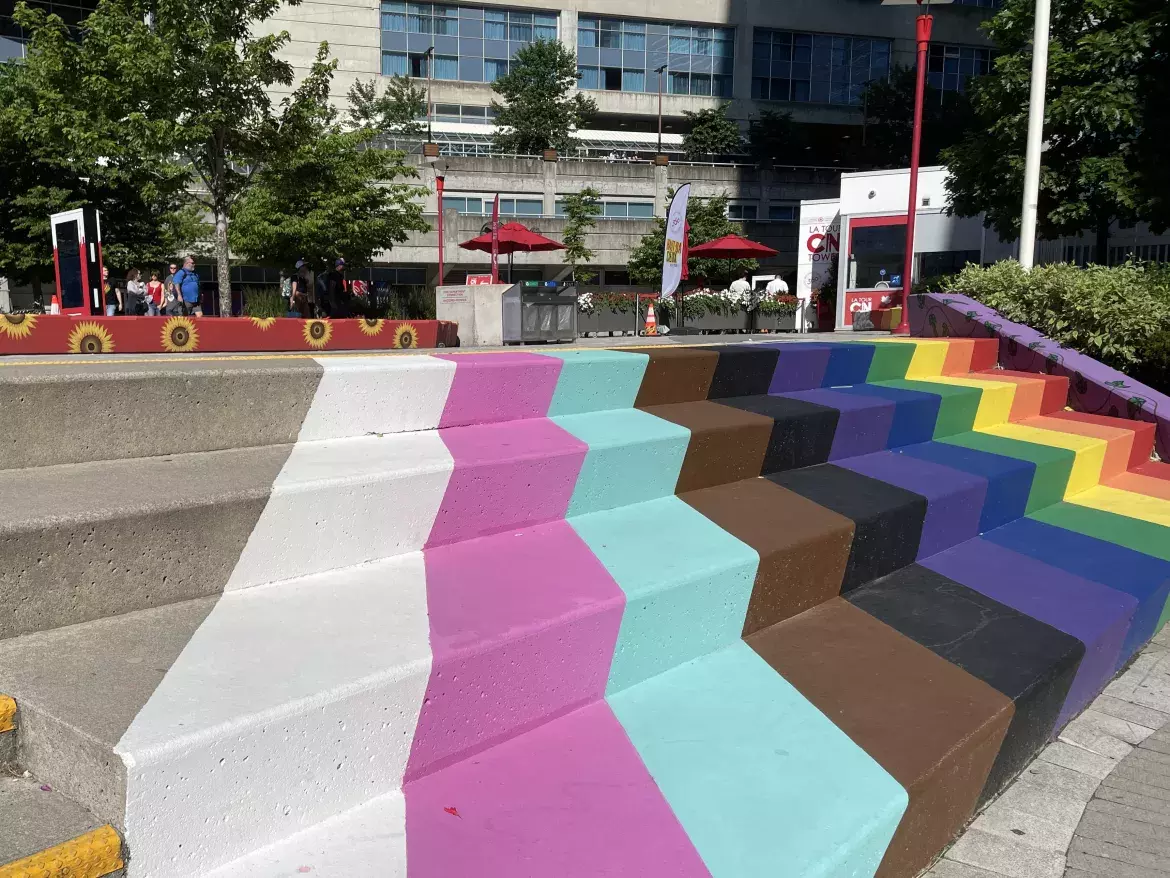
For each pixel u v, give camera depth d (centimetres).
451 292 1561
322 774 164
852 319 1947
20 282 2658
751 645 263
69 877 129
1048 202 1434
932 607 304
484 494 259
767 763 201
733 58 5269
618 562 249
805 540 280
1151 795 246
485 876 154
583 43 5084
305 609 202
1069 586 336
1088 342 630
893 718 226
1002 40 1480
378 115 4109
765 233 4219
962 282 729
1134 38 1266
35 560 177
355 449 264
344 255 2161
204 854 147
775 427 354
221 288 1848
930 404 445
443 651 185
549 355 352
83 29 1638
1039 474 420
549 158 3891
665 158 4097
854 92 5438
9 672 164
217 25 1675
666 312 1919
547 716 211
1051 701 268
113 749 137
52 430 226
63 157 2353
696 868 161
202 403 250
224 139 1761
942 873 207
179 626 188
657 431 315
